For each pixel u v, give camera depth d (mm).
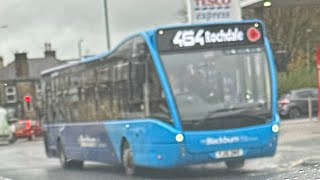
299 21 51000
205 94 12891
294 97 39219
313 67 49375
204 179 13023
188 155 12633
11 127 47531
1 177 16312
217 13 23266
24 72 78938
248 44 13383
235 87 13055
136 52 13547
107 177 14836
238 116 12898
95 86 16234
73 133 18141
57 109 19609
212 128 12750
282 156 16641
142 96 13414
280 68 13961
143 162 13555
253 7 27266
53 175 16359
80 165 18719
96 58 16125
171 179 13266
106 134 15625
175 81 12859
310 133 23641
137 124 13750
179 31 13094
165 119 12812
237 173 13766
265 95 13227
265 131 12992
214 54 13109
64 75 18766
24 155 27344
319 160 14641
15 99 77688
